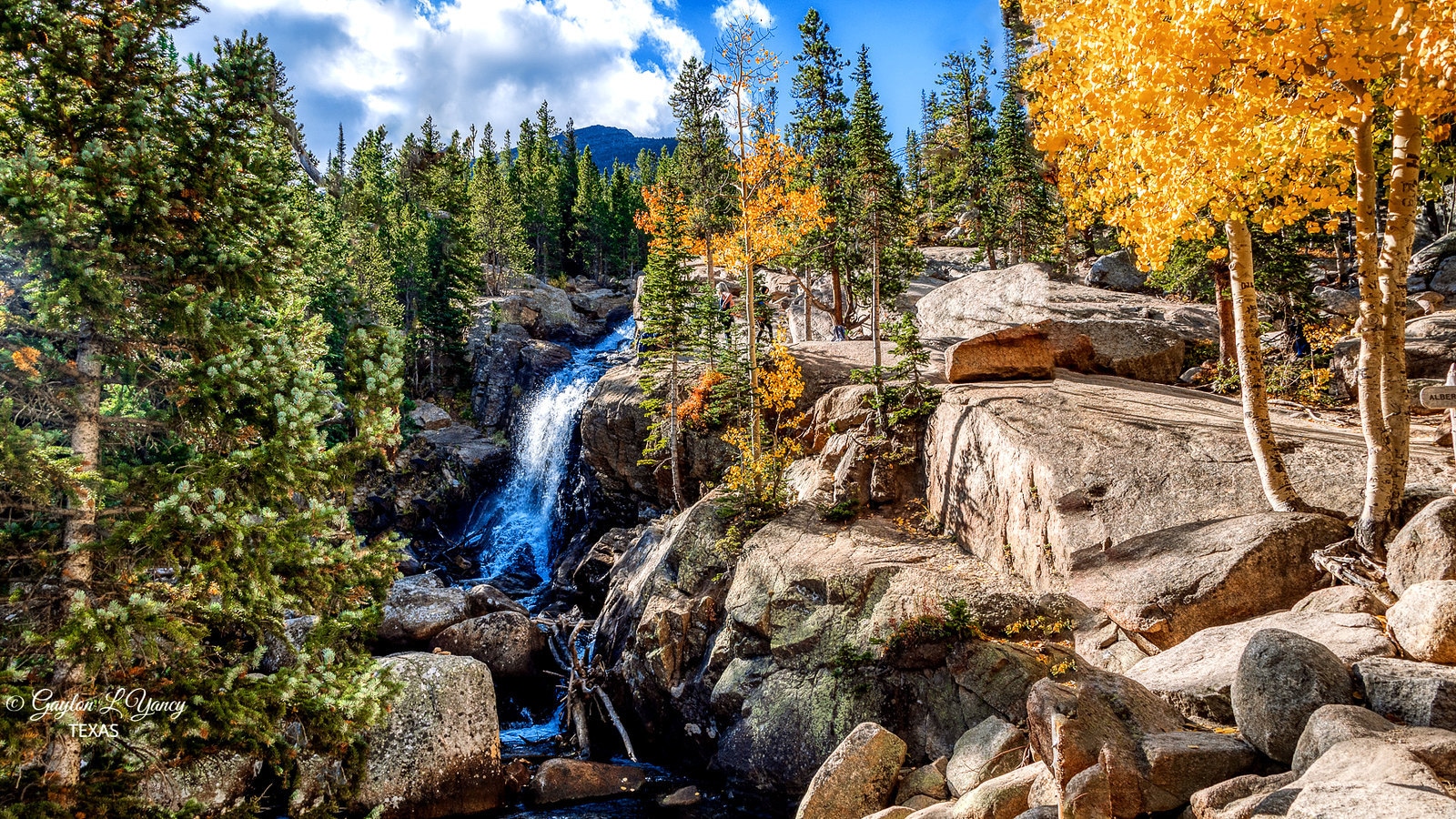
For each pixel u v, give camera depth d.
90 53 8.56
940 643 13.99
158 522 7.63
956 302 39.09
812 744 14.66
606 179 112.25
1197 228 11.46
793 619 16.73
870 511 20.92
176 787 12.48
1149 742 7.63
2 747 6.54
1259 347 13.02
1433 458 15.15
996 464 17.58
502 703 22.19
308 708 8.27
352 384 9.13
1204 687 9.34
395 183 91.81
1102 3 10.80
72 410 8.31
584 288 94.44
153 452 9.43
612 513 37.25
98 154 8.09
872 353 33.47
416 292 67.12
